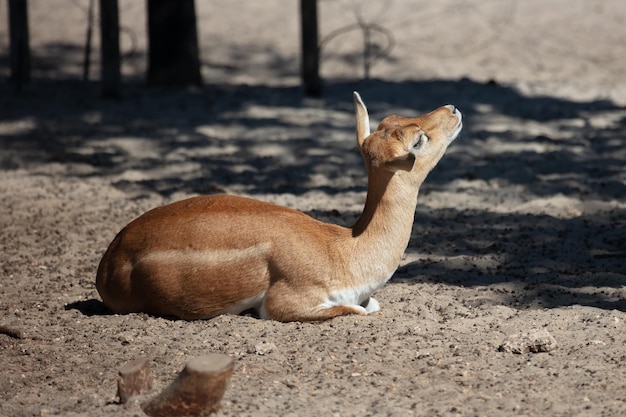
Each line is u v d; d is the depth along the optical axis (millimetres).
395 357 13562
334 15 55656
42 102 37406
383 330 14625
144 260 15156
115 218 23172
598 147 30969
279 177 27734
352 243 15055
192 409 11125
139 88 40625
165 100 37969
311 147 31141
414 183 15023
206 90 40156
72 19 54906
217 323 14898
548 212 23734
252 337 14336
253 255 14898
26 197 25000
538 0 58281
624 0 58219
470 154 29984
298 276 14805
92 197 25203
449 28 53156
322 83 42656
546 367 13219
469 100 37375
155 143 31484
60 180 26938
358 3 57719
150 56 40969
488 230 22047
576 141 31672
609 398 12055
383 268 15055
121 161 29406
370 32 52250
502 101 37438
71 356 13867
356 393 12250
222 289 14961
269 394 12148
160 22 40406
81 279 18281
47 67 46312
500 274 18578
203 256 14906
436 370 13086
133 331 14758
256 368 13117
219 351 13828
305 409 11633
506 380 12703
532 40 51125
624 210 23719
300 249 14828
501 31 52531
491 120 34281
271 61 48500
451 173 27906
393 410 11586
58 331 14984
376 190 15000
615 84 42125
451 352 13836
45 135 32125
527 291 17391
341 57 48781
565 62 47312
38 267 19188
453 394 12195
